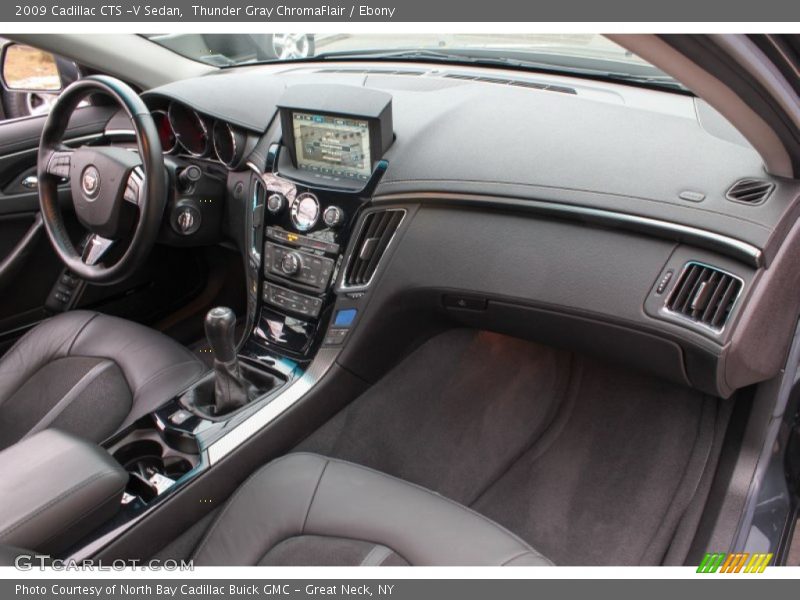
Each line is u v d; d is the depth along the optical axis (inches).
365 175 55.9
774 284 43.3
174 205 64.0
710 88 31.9
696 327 44.2
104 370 57.2
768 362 48.6
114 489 40.2
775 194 43.1
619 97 58.4
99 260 61.7
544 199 48.9
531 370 68.4
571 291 49.0
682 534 53.7
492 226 51.6
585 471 60.9
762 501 52.1
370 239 55.9
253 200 61.5
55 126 61.0
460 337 67.6
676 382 50.6
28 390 57.8
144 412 53.4
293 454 45.4
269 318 61.4
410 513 39.7
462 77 65.6
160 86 72.1
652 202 45.7
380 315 56.9
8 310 72.6
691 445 58.4
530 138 52.9
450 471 62.8
